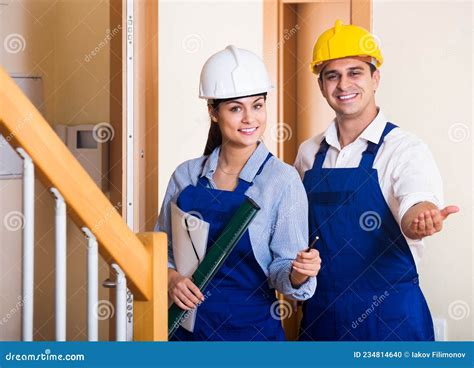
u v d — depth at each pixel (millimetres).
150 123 3420
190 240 2617
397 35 3742
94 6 3711
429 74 3730
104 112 3633
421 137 3748
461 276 3742
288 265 2523
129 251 1900
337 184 3027
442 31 3713
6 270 3621
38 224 3699
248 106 2627
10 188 3604
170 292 2584
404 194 2852
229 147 2672
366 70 3027
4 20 3586
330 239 3021
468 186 3723
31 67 3701
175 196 2754
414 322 2943
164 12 4238
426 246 3766
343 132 3088
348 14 4484
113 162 3338
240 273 2600
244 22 4312
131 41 3133
